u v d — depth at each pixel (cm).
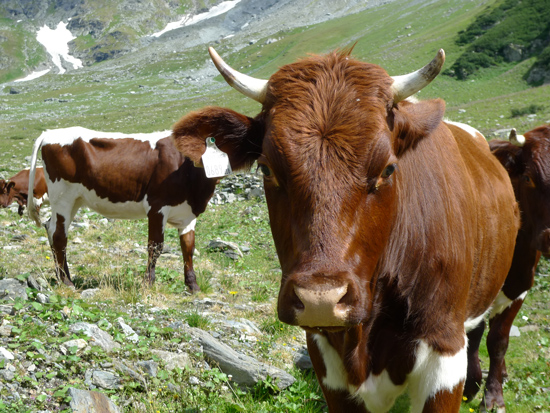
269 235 1420
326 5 19488
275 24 19088
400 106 346
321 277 265
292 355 648
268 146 302
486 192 454
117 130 6281
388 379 362
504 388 656
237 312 804
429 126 340
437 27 10256
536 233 628
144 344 575
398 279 346
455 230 371
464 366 358
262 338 692
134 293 773
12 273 809
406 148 339
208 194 912
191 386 524
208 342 593
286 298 275
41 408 442
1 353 491
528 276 639
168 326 647
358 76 310
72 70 19125
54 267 911
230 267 1133
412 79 312
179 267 1043
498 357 624
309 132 291
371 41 11150
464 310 377
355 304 271
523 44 6662
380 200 298
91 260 1019
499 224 473
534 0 7538
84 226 1319
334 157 285
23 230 1262
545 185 635
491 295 491
